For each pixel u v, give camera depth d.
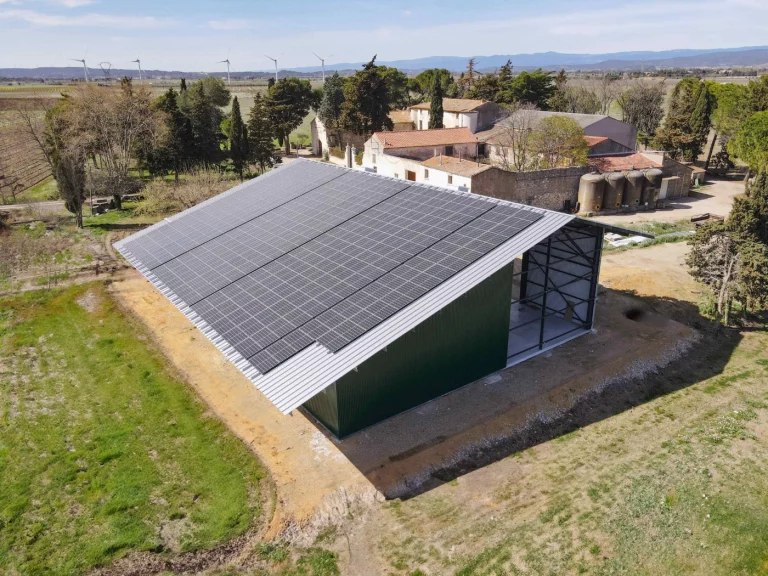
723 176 64.44
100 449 18.73
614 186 48.41
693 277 30.30
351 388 18.14
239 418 20.33
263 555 14.71
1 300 30.31
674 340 25.75
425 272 18.89
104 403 21.28
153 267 24.77
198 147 64.69
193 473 17.61
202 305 20.59
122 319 28.09
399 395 19.61
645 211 49.22
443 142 59.91
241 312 19.48
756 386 22.62
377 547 14.88
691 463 17.89
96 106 53.94
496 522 15.62
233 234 26.16
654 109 80.75
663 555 14.24
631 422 20.42
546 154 53.22
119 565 14.38
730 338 26.70
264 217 27.19
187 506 16.30
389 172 56.94
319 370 15.97
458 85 106.88
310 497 16.45
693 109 65.94
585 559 14.23
